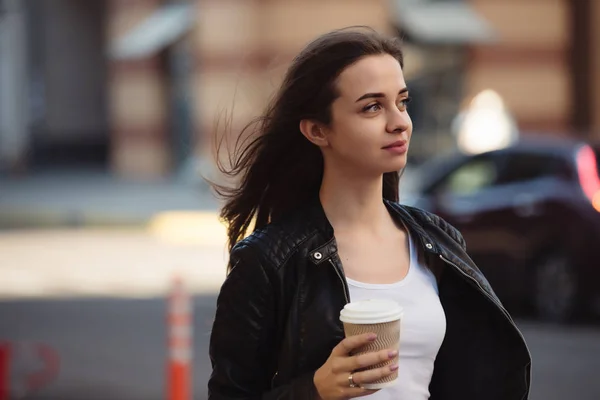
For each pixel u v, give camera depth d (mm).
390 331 5398
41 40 80375
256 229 6688
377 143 6066
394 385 5590
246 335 6008
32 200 50312
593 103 56906
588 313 25234
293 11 55938
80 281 31453
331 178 6277
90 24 81062
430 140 56219
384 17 55594
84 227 45188
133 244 40812
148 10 62000
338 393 5445
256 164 6566
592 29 56781
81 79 80688
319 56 6125
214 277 31969
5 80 69312
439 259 6242
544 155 24703
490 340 6277
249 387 6074
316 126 6246
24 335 23219
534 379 18672
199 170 7332
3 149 69125
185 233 42188
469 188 25594
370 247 6211
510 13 56562
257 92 48938
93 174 67750
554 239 23953
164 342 22344
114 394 17750
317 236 6082
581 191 23703
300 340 5922
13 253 38000
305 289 5988
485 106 44312
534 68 56781
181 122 62094
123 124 63438
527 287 24562
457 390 6301
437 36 55438
